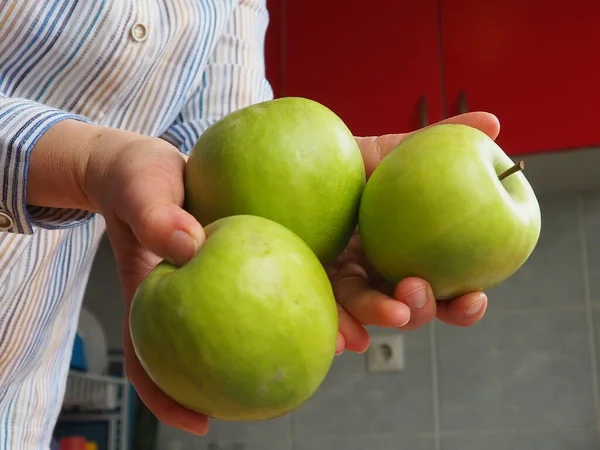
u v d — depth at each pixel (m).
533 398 0.91
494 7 0.86
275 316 0.24
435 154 0.29
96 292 1.10
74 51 0.43
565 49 0.83
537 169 0.88
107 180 0.28
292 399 0.25
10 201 0.31
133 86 0.45
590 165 0.86
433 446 0.93
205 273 0.24
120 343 1.07
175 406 0.28
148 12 0.44
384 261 0.30
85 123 0.32
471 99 0.85
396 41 0.89
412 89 0.88
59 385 0.53
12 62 0.42
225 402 0.25
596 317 0.91
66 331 0.52
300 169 0.28
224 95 0.52
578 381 0.90
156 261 0.36
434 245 0.28
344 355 0.99
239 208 0.28
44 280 0.45
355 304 0.30
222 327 0.23
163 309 0.24
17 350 0.45
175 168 0.28
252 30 0.55
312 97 0.91
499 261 0.29
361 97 0.89
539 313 0.93
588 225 0.94
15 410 0.48
